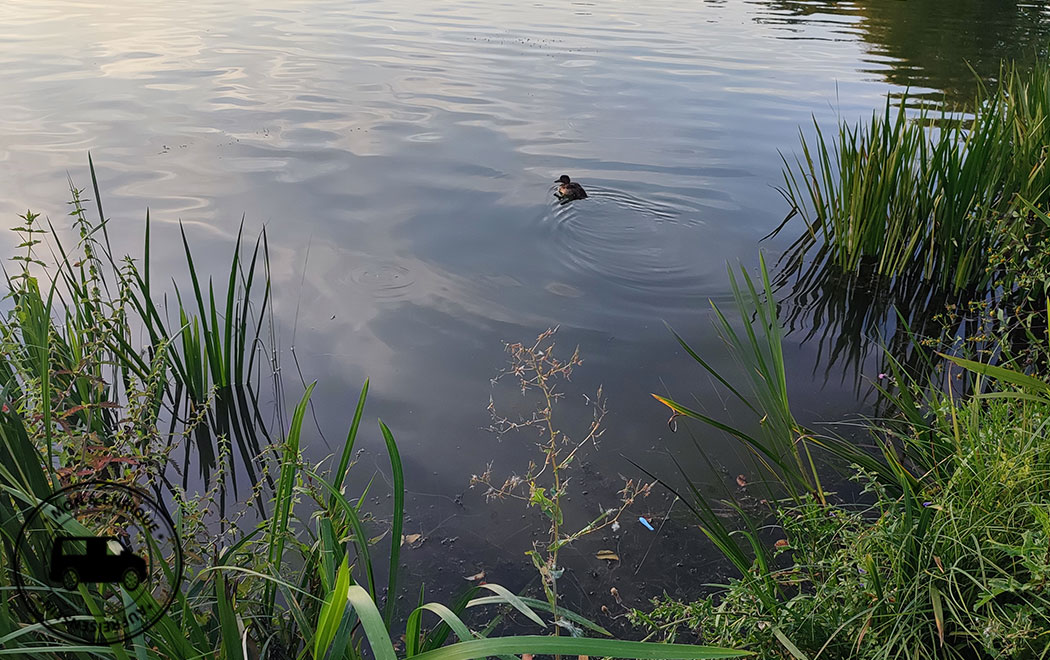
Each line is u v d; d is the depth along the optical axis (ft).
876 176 23.02
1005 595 9.24
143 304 20.27
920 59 49.14
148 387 12.46
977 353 18.70
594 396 17.65
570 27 61.57
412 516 14.17
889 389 18.13
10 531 7.23
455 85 44.45
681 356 19.31
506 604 12.40
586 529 10.75
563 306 21.63
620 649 5.65
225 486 14.70
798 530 11.52
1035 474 9.84
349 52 51.90
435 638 8.61
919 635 8.82
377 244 24.91
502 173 31.55
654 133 36.83
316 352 19.10
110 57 48.49
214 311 16.53
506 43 55.16
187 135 34.68
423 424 16.62
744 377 18.52
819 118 38.22
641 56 51.67
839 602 10.12
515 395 17.60
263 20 62.85
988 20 61.41
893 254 23.48
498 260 24.22
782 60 50.19
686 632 11.71
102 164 30.66
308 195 28.60
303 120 37.52
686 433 16.44
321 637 6.22
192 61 48.32
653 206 28.89
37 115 36.65
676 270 24.11
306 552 9.99
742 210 28.63
